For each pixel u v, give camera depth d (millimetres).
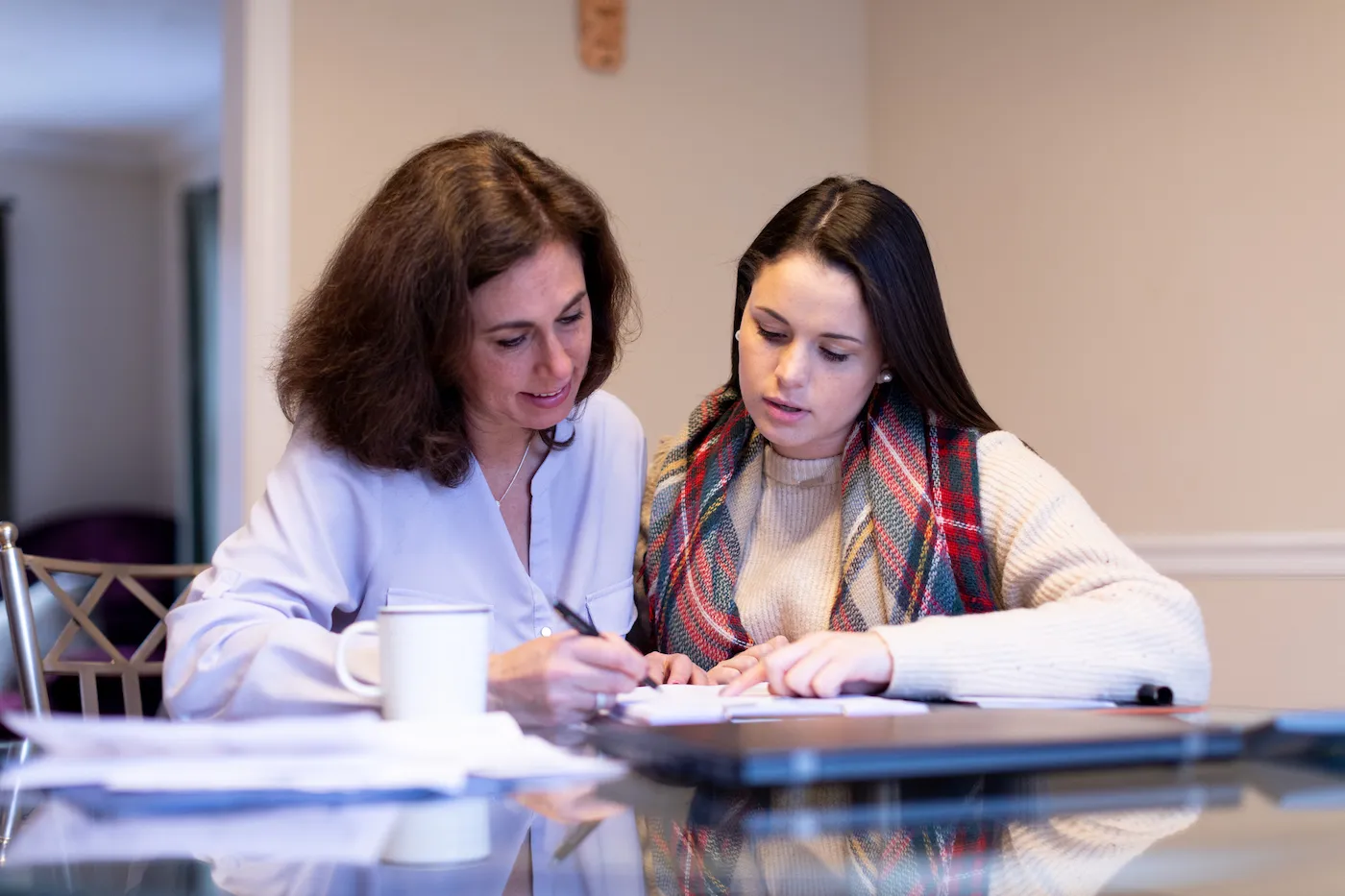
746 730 938
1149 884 608
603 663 1138
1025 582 1508
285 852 668
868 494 1625
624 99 3779
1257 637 2979
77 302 7672
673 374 3826
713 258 3898
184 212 7406
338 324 1498
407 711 1025
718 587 1679
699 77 3895
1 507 7395
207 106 7031
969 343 3750
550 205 1462
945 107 3836
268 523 1491
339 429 1515
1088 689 1282
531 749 900
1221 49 3090
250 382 3244
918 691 1245
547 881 610
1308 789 838
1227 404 3057
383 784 802
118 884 602
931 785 860
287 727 867
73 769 794
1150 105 3252
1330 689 2834
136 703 1773
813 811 778
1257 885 606
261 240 3262
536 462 1683
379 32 3432
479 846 682
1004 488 1554
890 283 1547
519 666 1143
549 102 3664
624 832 720
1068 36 3463
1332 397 2842
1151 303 3236
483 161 1462
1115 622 1327
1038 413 3529
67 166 7637
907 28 3979
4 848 682
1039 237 3537
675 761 865
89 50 6156
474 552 1609
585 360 1531
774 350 1590
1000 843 690
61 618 5297
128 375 7828
